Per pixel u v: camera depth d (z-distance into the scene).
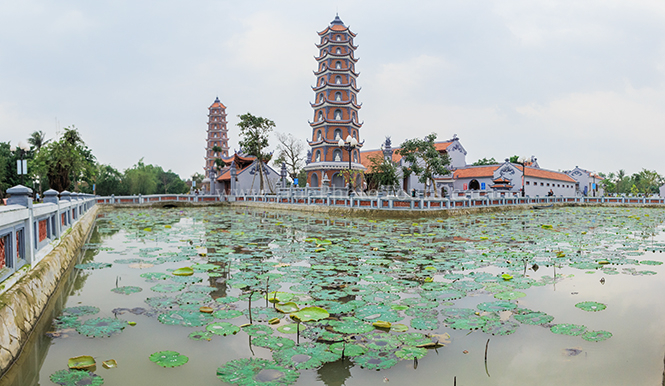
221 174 59.66
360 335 5.02
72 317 5.72
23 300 5.23
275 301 6.31
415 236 14.79
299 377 4.02
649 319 5.73
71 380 3.92
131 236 14.65
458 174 52.81
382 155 47.66
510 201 36.41
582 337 5.02
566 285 7.55
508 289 7.05
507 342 4.93
